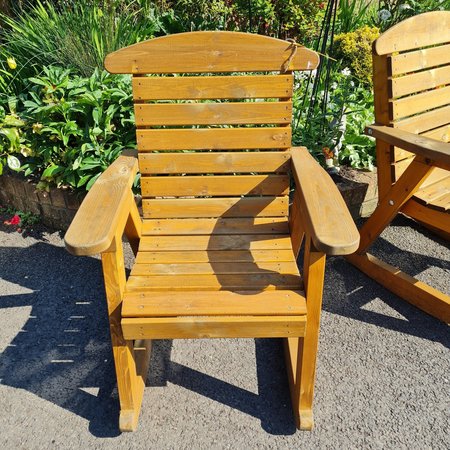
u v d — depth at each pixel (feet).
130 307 4.46
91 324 6.66
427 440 5.02
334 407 5.38
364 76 10.14
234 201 6.04
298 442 5.01
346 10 12.99
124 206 4.65
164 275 4.95
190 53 5.54
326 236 3.81
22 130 9.05
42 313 6.86
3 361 6.07
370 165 9.23
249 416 5.30
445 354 6.10
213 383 5.72
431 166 5.95
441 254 8.07
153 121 5.79
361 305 6.95
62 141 8.56
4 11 12.42
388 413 5.32
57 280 7.54
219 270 5.02
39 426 5.22
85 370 5.93
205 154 5.87
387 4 12.74
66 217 8.66
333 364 5.94
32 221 9.06
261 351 6.19
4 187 9.34
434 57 7.03
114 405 5.46
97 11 10.53
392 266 7.30
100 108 8.22
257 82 5.67
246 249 5.43
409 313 6.79
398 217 9.10
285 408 5.39
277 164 5.92
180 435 5.09
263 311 4.41
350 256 7.77
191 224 5.97
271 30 12.18
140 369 5.59
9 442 5.04
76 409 5.42
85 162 8.04
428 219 6.57
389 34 6.36
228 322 4.37
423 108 7.06
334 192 4.62
